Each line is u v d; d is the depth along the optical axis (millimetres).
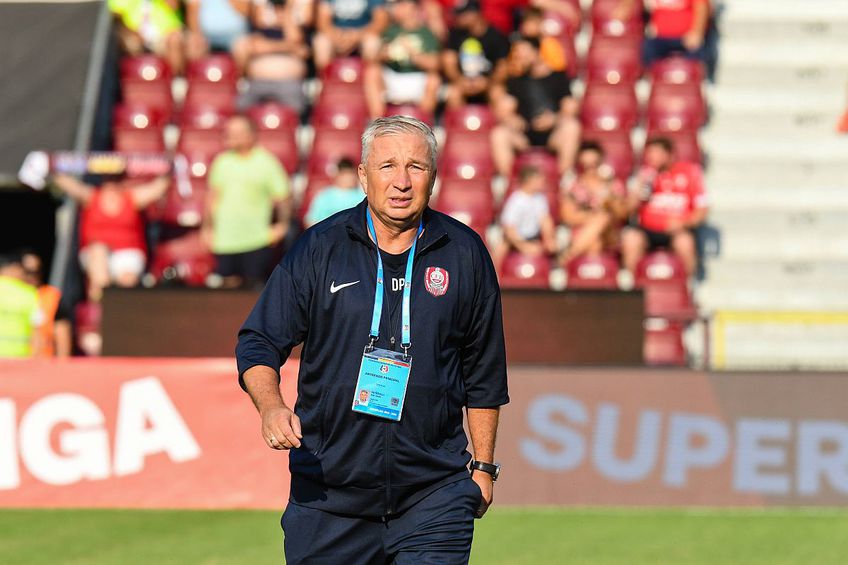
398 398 13703
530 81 47469
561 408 31562
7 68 46656
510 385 31625
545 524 29562
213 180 41594
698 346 41688
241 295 33469
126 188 42156
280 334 13773
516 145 46438
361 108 48969
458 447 14258
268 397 13156
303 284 13820
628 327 33125
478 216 45031
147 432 31297
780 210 47156
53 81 46000
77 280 43312
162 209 45281
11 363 31312
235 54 50438
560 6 51938
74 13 48969
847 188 48219
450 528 13883
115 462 31281
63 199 43281
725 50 52688
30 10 49281
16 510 30922
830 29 53312
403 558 13906
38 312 36656
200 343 33438
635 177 47906
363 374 13703
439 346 13906
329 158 46719
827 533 28797
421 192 13492
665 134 48188
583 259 41719
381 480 13898
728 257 46719
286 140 47625
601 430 31562
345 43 50656
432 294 13844
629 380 31578
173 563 25188
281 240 41969
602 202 42219
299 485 14156
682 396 31625
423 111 48375
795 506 31594
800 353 43219
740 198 47938
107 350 33406
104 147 48000
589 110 48969
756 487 31594
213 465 31266
